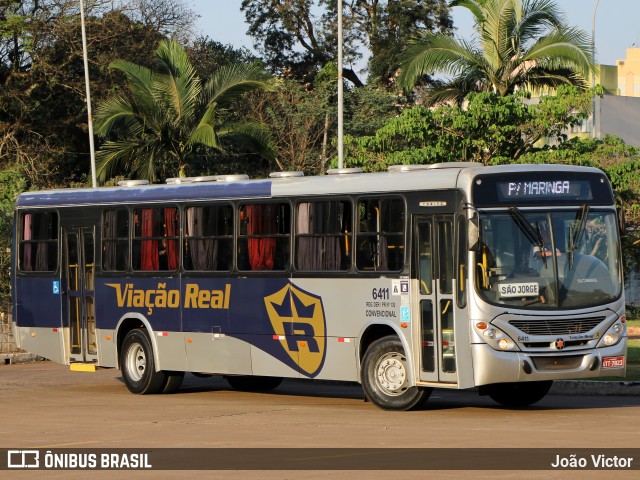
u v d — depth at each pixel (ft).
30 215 85.87
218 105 147.02
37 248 85.15
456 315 59.77
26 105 174.50
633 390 73.72
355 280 64.59
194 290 73.92
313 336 66.69
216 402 71.72
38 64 175.22
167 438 53.01
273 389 82.12
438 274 60.80
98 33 181.06
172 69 141.79
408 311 61.93
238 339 71.10
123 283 78.69
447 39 142.31
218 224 72.69
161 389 77.82
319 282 66.33
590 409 63.26
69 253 82.84
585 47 138.62
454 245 60.08
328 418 60.03
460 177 60.18
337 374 65.67
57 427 58.85
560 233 60.54
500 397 67.10
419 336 61.62
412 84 144.56
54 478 42.39
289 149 181.68
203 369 73.51
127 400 73.92
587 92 122.72
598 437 49.47
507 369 58.54
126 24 188.85
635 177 126.41
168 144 144.46
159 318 76.23
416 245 61.93
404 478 39.50
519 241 59.93
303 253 67.46
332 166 126.21
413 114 121.29
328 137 188.65
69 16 178.81
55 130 182.19
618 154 132.87
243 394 77.97
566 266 60.23
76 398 75.82
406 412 62.23
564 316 59.57
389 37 233.76
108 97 177.68
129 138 158.20
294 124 185.37
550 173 61.11
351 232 64.95
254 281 70.08
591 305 60.23
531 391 66.28
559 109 121.60
